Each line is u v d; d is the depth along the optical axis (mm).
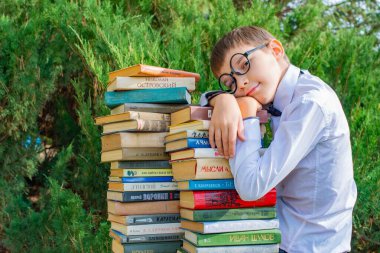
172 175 1808
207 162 1589
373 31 6484
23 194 3561
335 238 1700
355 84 3439
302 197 1712
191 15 3875
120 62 2887
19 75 3018
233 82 1764
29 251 2916
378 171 2801
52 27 3287
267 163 1561
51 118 3771
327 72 3555
